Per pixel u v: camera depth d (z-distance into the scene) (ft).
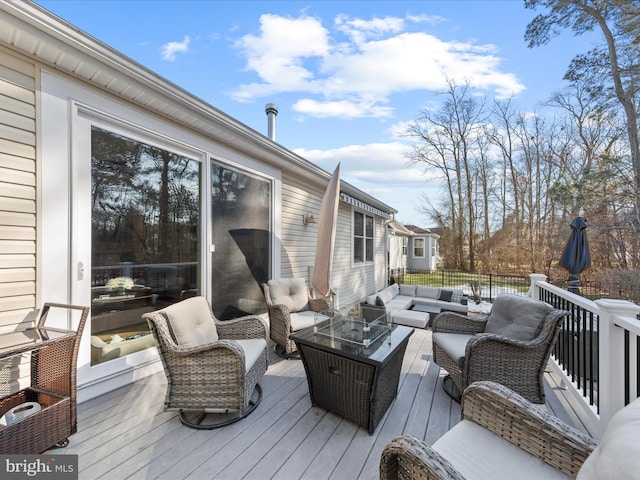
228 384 6.88
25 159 6.76
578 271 16.92
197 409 6.91
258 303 14.10
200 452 5.85
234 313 12.64
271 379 9.27
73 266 7.50
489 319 9.11
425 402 7.87
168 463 5.54
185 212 10.62
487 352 7.40
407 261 66.23
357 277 26.50
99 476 5.20
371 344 7.23
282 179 16.06
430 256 63.93
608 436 2.69
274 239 15.17
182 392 6.98
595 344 9.00
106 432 6.44
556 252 43.91
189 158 10.80
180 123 10.28
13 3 5.72
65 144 7.42
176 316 7.62
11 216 6.55
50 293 7.09
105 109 8.21
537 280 11.97
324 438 6.33
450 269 59.82
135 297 9.02
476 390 4.65
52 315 7.09
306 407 7.58
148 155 9.44
